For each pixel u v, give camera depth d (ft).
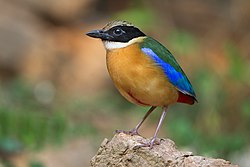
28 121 38.88
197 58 54.65
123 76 28.30
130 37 28.89
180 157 24.76
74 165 45.65
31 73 63.72
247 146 46.88
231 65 51.85
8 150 39.29
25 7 68.90
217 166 24.41
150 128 51.65
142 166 24.98
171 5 66.33
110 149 25.48
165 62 28.63
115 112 55.36
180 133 44.45
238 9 61.77
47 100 56.65
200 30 66.54
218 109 50.26
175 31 59.36
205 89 50.65
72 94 60.54
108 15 71.31
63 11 69.72
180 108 50.72
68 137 43.06
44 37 66.95
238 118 49.78
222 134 47.98
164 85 28.58
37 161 39.86
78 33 68.59
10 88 59.47
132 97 28.94
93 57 64.69
